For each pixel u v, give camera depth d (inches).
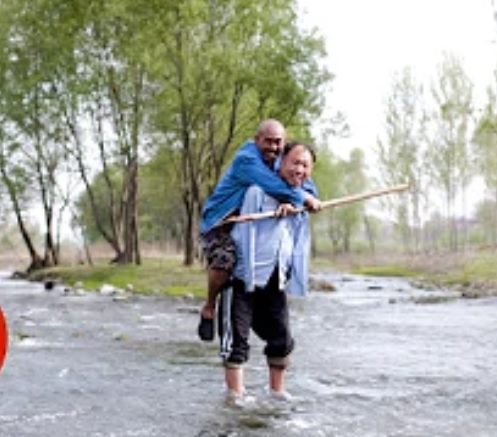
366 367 254.2
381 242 3590.1
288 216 196.2
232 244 193.6
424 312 569.0
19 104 1256.8
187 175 1283.2
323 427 166.6
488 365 260.4
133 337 352.2
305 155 194.4
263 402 191.9
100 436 157.5
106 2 1157.7
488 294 823.1
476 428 165.9
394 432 162.1
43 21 1226.6
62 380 221.9
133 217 1309.1
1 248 2150.6
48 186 1454.2
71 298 734.5
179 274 1042.7
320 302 737.6
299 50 1119.0
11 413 177.9
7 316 478.6
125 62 1203.2
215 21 1119.0
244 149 195.6
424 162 2103.8
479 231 2603.3
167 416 175.9
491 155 1994.3
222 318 197.8
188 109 1152.8
